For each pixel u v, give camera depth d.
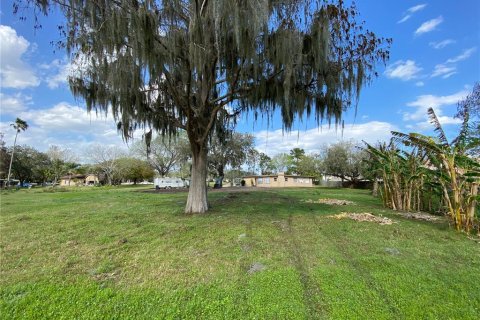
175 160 34.66
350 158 28.67
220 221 6.44
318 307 2.56
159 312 2.52
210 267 3.53
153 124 8.20
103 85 6.46
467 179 5.71
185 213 7.73
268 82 6.69
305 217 7.03
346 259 3.77
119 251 4.23
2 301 2.72
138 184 47.72
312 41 5.59
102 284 3.09
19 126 38.28
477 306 2.56
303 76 6.51
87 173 51.81
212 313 2.49
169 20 5.45
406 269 3.39
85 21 5.12
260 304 2.61
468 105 11.50
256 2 4.66
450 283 3.02
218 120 8.99
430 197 8.72
